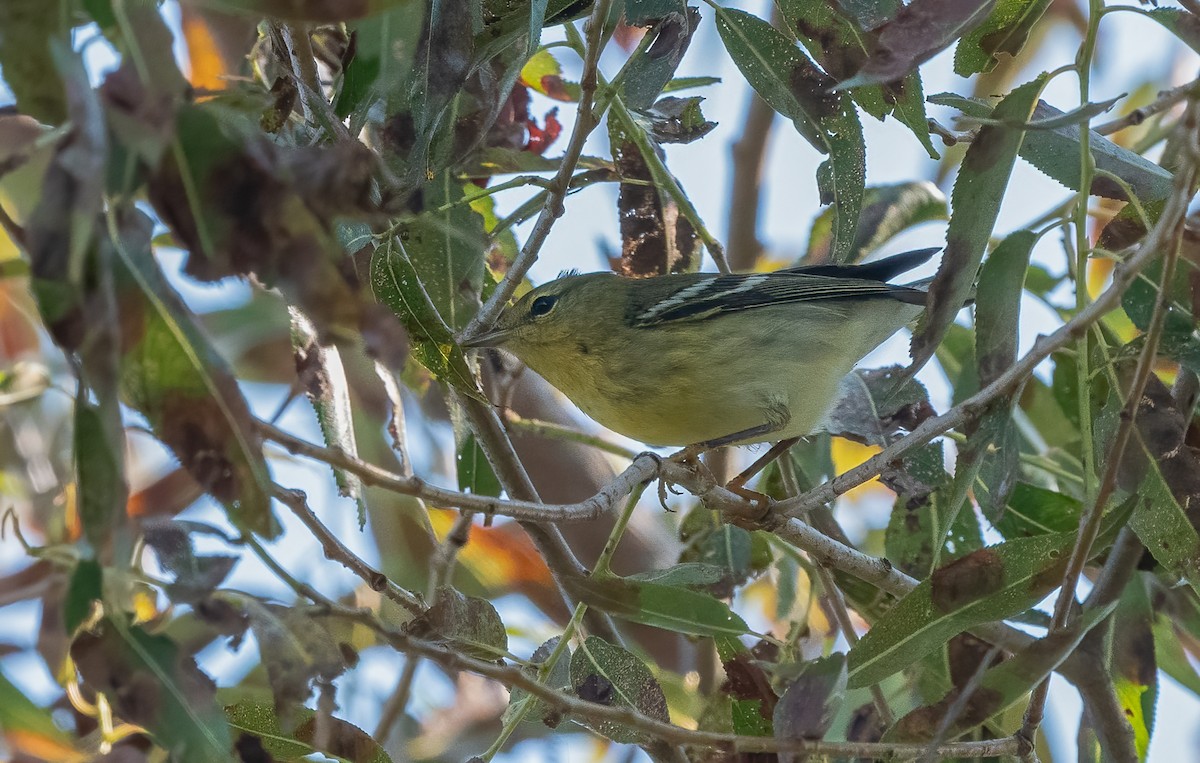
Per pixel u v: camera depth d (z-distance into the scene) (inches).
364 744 299.9
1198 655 467.8
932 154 343.3
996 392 287.9
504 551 541.0
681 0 364.2
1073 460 451.8
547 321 439.5
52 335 197.3
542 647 351.9
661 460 326.6
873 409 431.2
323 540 294.8
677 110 417.4
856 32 355.9
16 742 296.2
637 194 437.7
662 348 426.0
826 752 278.7
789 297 432.8
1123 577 339.0
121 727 296.7
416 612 318.3
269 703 299.3
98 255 201.6
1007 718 381.4
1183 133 249.1
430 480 527.5
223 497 221.1
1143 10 296.5
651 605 326.6
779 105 370.0
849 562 361.7
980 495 405.4
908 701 405.1
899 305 446.3
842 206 369.1
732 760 333.1
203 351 219.0
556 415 580.7
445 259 378.6
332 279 213.2
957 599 305.7
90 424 209.8
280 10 222.1
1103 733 316.5
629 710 286.0
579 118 335.9
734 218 549.0
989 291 319.6
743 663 335.9
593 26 321.7
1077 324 275.7
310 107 327.9
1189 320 334.3
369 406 485.4
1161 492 326.0
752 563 437.4
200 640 340.8
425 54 299.1
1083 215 309.1
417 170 301.1
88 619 228.1
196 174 208.4
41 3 202.8
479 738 480.7
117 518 213.3
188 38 419.2
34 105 207.8
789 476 442.3
